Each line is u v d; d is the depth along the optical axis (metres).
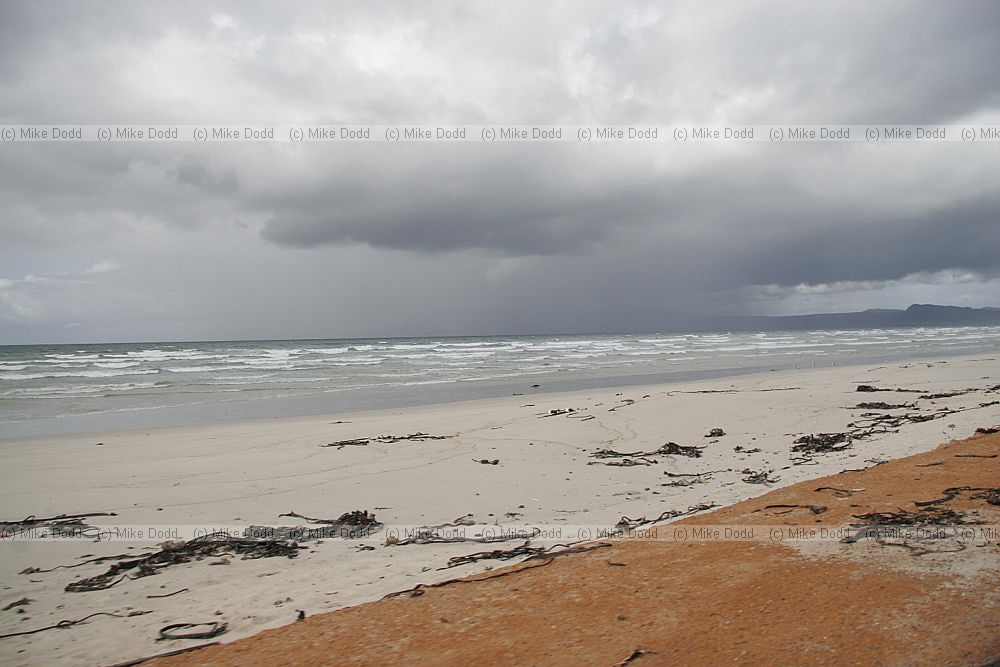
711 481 9.34
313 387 28.56
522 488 9.23
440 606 4.50
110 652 4.33
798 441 12.03
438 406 21.11
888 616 3.71
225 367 40.03
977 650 3.27
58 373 35.38
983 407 14.88
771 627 3.70
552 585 4.74
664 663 3.41
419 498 8.78
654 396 19.61
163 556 6.49
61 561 6.47
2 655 4.35
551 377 31.80
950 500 6.11
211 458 12.04
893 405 16.27
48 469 11.12
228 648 4.05
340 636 4.08
